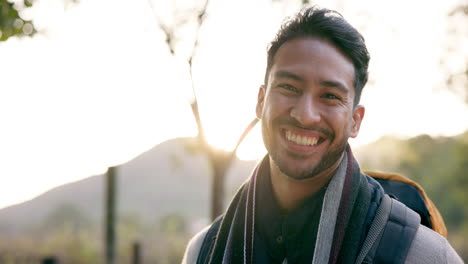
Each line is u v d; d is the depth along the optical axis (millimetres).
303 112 1536
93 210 53844
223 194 4824
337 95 1574
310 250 1623
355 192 1620
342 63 1596
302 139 1557
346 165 1656
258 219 1740
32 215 51062
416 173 28922
